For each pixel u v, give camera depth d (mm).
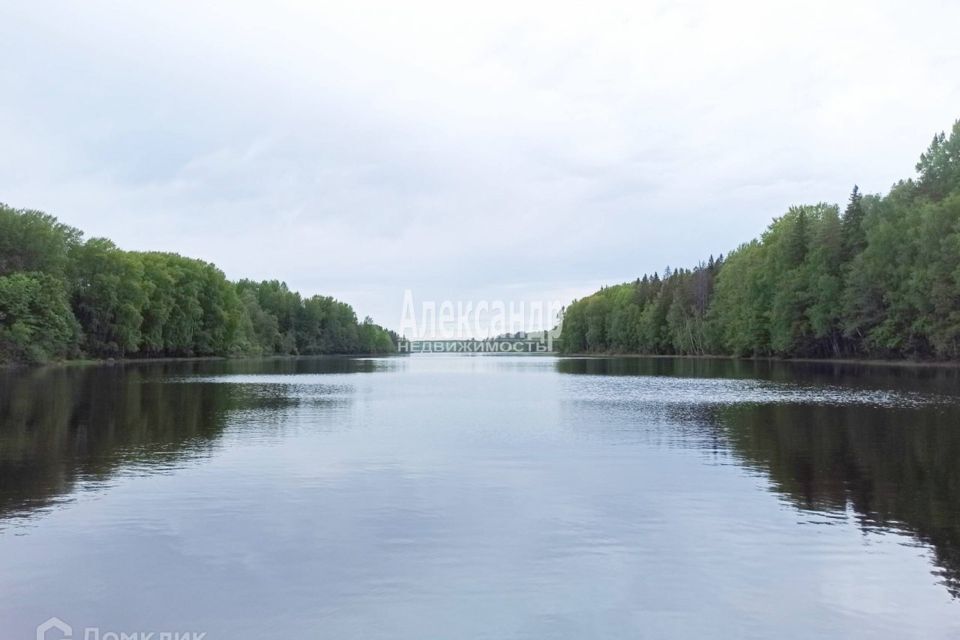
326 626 9203
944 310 67000
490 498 15414
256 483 16844
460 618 9406
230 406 35812
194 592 10211
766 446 22172
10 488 16250
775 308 92188
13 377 58250
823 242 86562
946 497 15320
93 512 14148
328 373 84250
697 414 31906
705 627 9156
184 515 13969
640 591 10242
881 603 9828
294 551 11867
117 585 10453
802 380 55125
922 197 74500
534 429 26812
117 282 96625
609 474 17984
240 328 136875
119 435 24656
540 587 10383
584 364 117688
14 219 85500
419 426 27906
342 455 20750
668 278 158625
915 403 34375
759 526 13258
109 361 97438
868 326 80812
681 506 14711
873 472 17953
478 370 100312
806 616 9453
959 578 10672
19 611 9648
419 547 12094
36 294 79312
